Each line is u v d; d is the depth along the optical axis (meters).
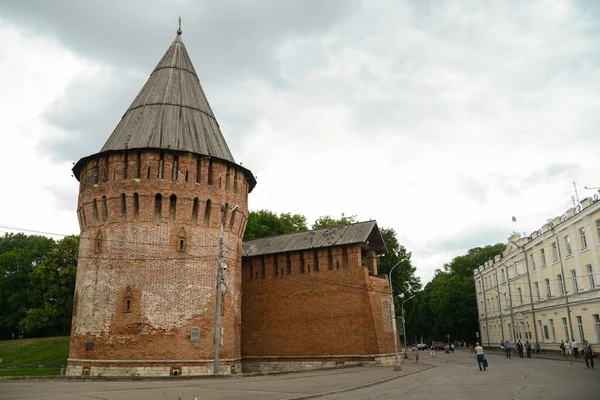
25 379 30.11
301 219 80.00
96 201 37.56
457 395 20.02
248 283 48.31
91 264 36.62
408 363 47.75
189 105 42.00
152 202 36.47
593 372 30.20
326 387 23.80
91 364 34.12
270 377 30.80
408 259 63.12
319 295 44.44
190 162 38.12
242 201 41.94
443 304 100.56
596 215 45.44
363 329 41.78
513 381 25.98
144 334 34.19
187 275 36.22
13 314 74.88
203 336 35.78
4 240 84.94
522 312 65.69
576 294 49.69
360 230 45.16
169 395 20.12
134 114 40.81
